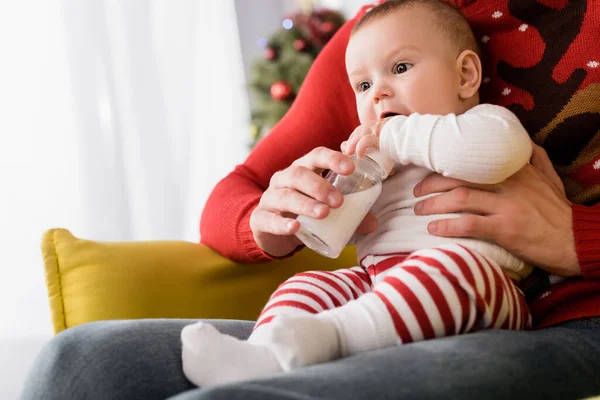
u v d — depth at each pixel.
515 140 0.93
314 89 1.43
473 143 0.92
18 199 2.54
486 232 0.95
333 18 2.98
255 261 1.24
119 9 2.83
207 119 3.19
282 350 0.76
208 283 1.21
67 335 0.85
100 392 0.77
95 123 2.67
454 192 0.97
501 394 0.64
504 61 1.10
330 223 0.95
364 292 1.04
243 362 0.79
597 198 1.03
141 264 1.17
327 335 0.78
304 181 0.97
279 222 1.01
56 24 2.62
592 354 0.75
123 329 0.86
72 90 2.63
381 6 1.16
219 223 1.27
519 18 1.09
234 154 3.24
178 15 3.04
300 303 0.97
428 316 0.79
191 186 3.11
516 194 0.97
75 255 1.15
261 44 2.98
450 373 0.65
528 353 0.71
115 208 2.70
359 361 0.68
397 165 1.05
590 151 1.03
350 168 0.94
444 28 1.10
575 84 1.03
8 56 2.54
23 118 2.56
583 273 0.94
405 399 0.60
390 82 1.09
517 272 1.00
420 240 0.99
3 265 2.51
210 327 0.80
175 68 3.02
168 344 0.86
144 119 2.88
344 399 0.60
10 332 2.49
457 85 1.10
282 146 1.41
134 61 2.86
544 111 1.05
